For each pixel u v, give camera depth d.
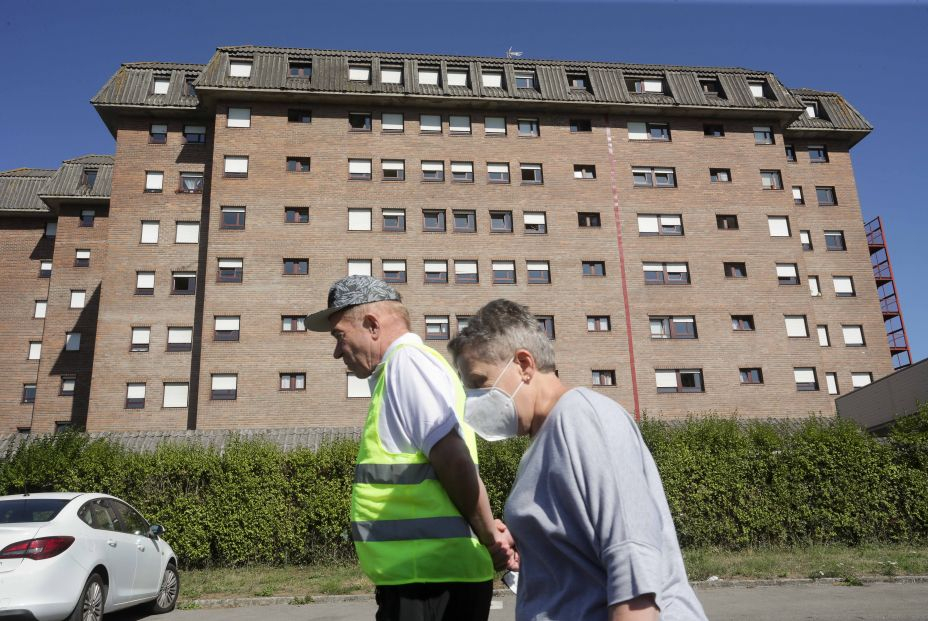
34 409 43.69
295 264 38.97
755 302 41.56
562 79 44.25
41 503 7.99
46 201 46.88
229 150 39.97
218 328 37.19
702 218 42.69
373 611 9.92
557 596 1.83
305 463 15.30
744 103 44.66
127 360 37.72
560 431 1.84
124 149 41.03
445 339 38.88
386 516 2.50
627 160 43.25
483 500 2.50
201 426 35.50
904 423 16.62
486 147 42.34
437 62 43.72
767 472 15.51
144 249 39.59
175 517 14.53
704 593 10.78
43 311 49.09
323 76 41.84
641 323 40.28
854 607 8.87
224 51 41.81
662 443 15.70
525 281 40.25
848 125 48.44
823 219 47.25
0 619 6.82
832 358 44.78
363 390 36.91
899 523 15.21
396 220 40.41
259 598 10.95
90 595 7.66
